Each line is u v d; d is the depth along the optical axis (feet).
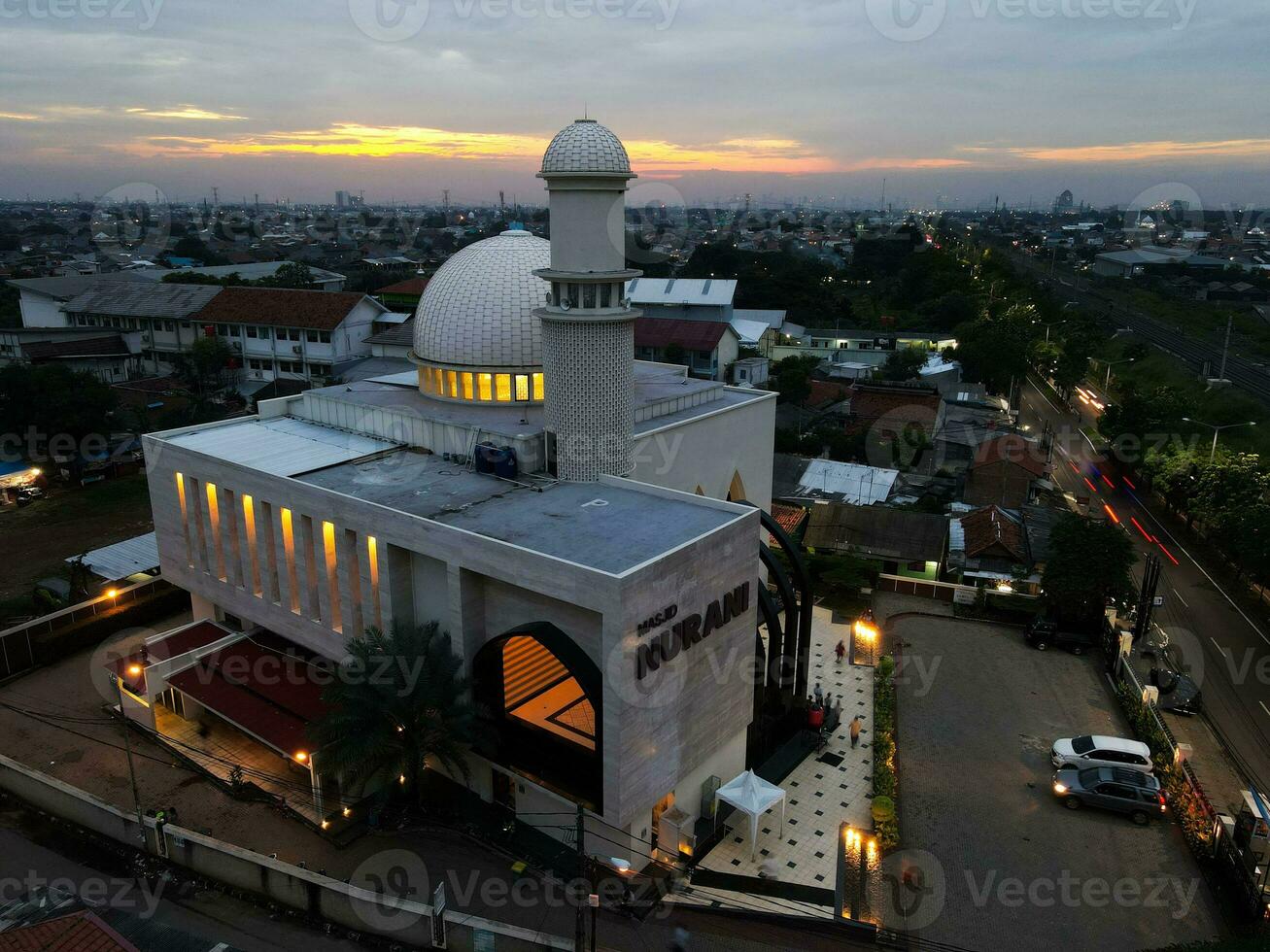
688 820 122.72
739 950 106.83
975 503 265.34
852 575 203.41
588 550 118.01
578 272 137.80
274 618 151.43
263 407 185.26
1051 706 163.02
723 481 183.62
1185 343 467.93
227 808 131.34
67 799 130.52
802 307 570.87
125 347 380.78
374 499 137.18
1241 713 160.25
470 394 171.94
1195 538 248.52
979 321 480.64
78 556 209.05
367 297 370.94
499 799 132.87
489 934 103.86
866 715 159.74
